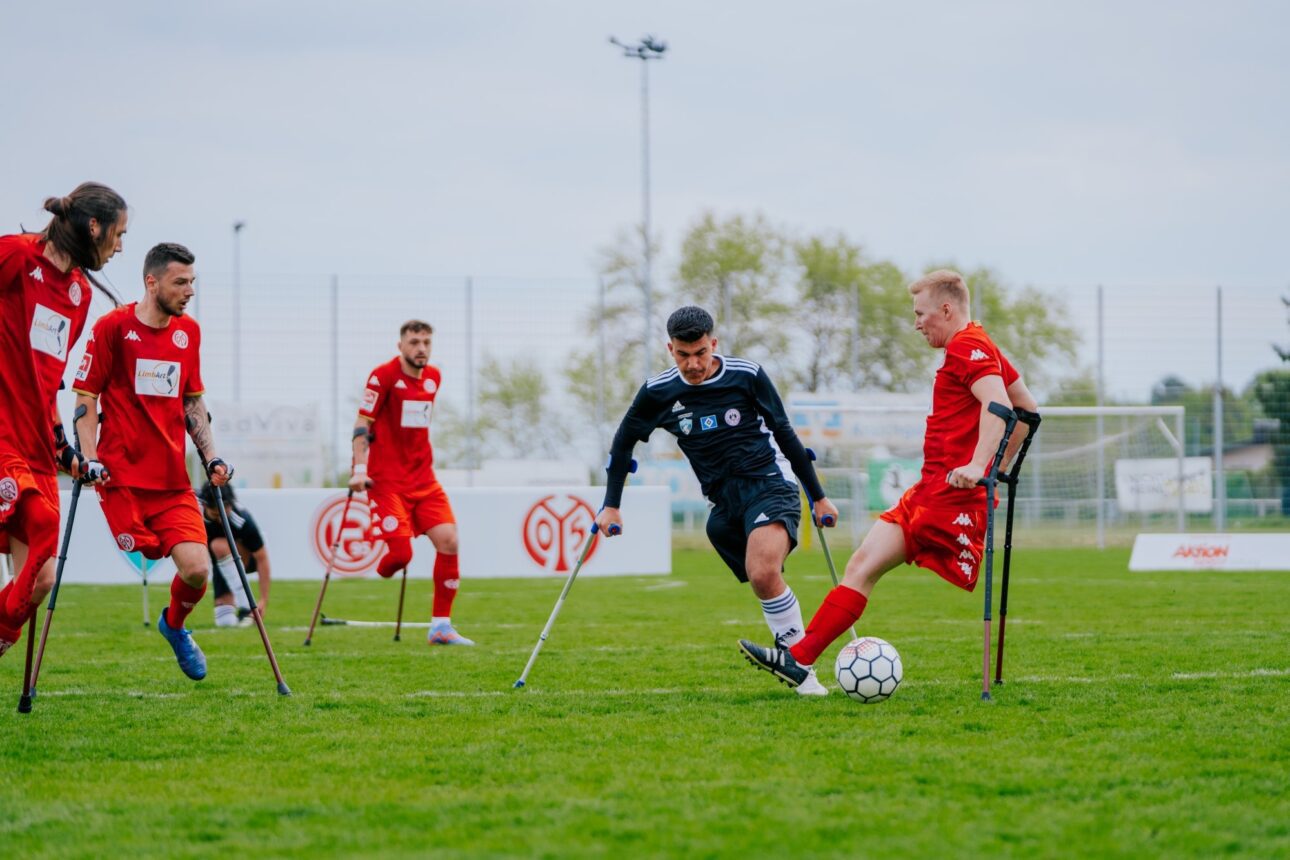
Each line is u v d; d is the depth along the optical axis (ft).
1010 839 23.89
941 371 40.45
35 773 30.60
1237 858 22.74
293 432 139.44
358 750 33.19
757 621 74.13
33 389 36.88
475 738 34.73
